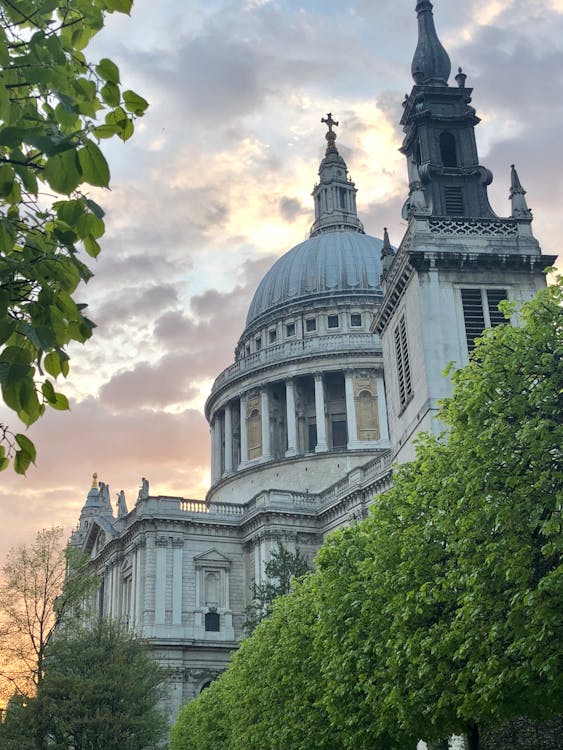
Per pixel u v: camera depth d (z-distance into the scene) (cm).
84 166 998
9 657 7394
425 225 6003
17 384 1066
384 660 3444
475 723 3294
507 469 2833
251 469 12188
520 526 2686
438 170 6328
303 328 13338
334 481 11506
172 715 9244
